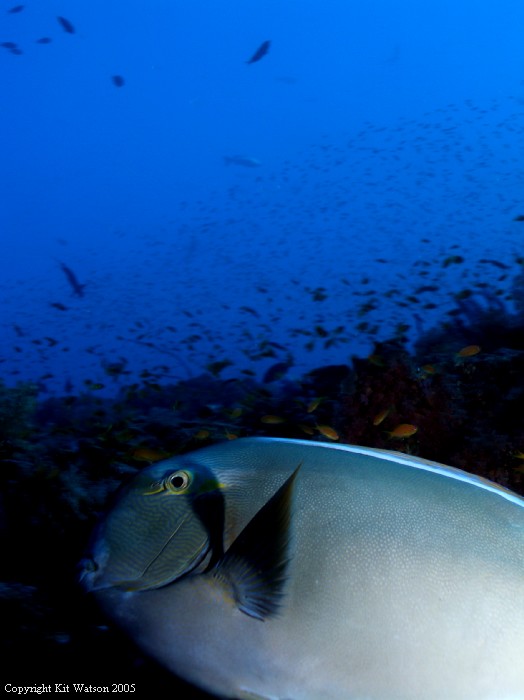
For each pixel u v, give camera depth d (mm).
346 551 380
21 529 939
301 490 396
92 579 396
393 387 1150
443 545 381
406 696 367
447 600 372
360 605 372
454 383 1349
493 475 1033
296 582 376
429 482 407
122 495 406
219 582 376
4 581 776
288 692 373
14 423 1505
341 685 370
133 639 392
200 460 413
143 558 388
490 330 1889
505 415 1199
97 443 1306
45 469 1056
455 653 367
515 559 381
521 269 2072
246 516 391
